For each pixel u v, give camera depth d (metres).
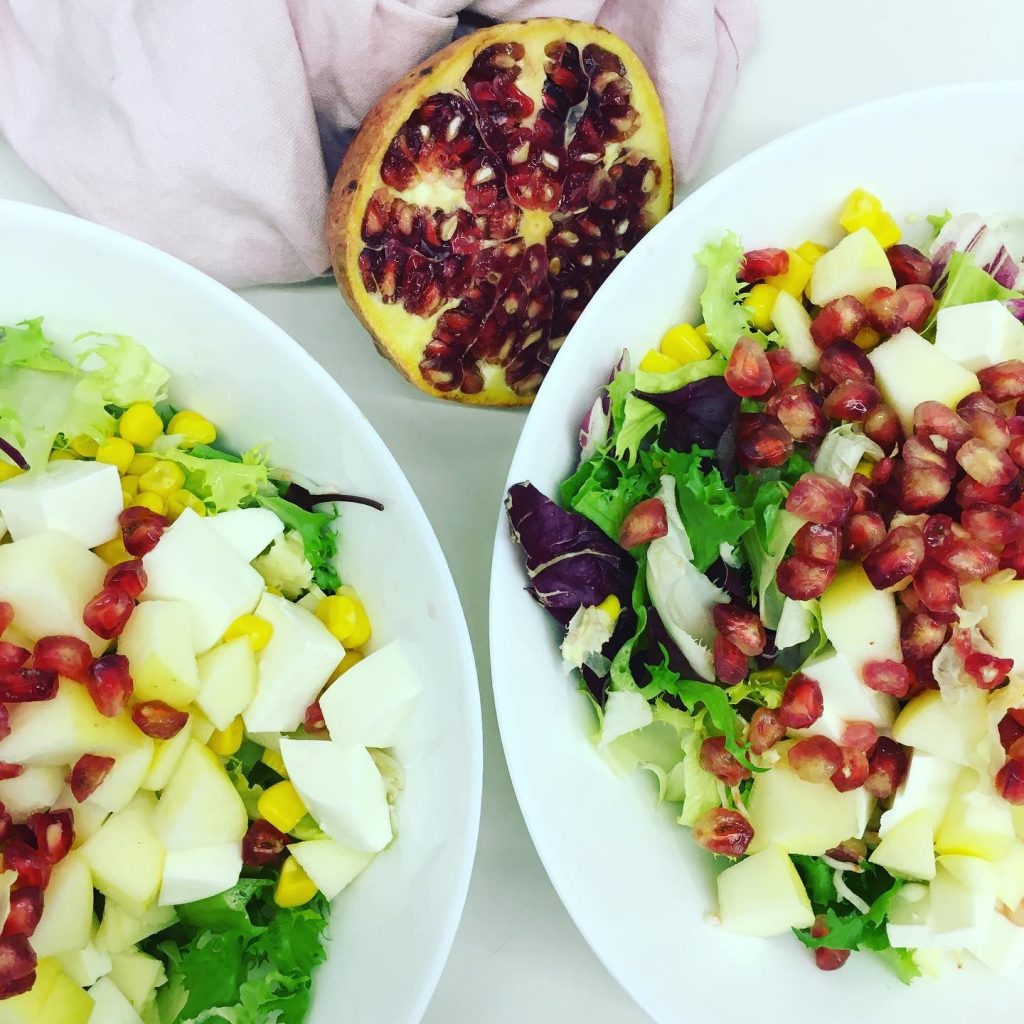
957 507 0.27
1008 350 0.27
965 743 0.26
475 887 0.30
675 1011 0.26
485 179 0.28
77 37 0.27
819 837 0.26
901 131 0.27
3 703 0.23
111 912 0.25
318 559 0.27
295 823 0.26
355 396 0.30
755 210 0.27
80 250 0.25
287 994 0.26
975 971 0.27
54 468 0.25
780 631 0.26
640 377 0.27
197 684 0.25
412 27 0.28
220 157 0.28
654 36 0.29
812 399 0.26
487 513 0.30
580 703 0.27
